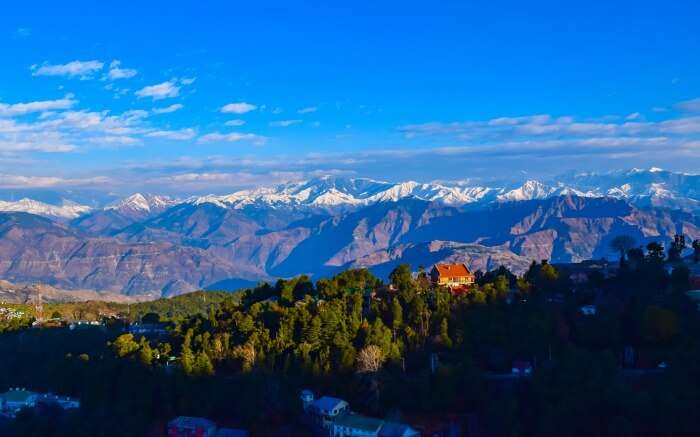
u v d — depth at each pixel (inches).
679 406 6771.7
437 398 7667.3
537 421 7214.6
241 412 7829.7
